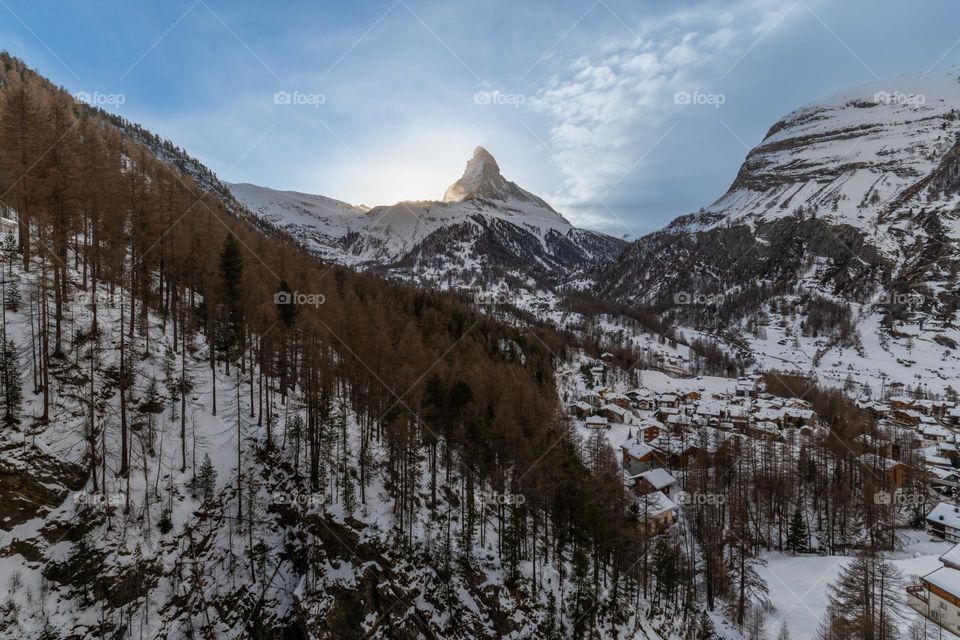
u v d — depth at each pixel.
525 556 50.88
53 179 47.19
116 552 36.00
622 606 49.78
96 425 41.19
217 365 60.69
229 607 38.66
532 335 167.50
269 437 50.16
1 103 50.56
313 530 43.59
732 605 55.81
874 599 46.38
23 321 44.81
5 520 33.00
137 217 58.44
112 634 33.09
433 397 52.94
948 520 71.69
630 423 123.12
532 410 69.31
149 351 52.94
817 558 65.38
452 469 59.78
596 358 192.25
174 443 45.66
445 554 45.53
